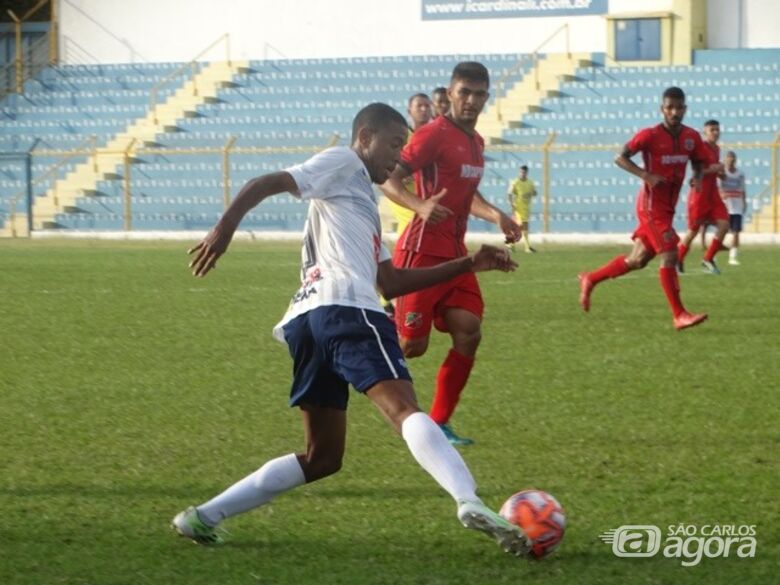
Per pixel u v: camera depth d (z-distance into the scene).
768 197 106.88
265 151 113.94
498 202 114.06
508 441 23.89
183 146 124.38
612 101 117.94
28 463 22.27
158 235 113.75
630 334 39.91
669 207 40.53
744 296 52.84
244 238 109.94
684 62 118.25
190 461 22.42
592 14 123.12
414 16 129.00
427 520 18.23
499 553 16.58
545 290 56.09
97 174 124.56
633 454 22.62
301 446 23.70
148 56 136.62
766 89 114.75
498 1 125.62
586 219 109.88
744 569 15.87
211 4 134.62
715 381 30.61
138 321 44.50
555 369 32.75
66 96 133.62
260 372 32.75
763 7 118.06
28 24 140.25
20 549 16.92
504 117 119.56
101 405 28.05
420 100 37.28
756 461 21.97
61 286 59.22
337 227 16.38
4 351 36.84
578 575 15.61
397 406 15.67
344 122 123.94
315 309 16.14
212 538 16.92
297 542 17.20
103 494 20.02
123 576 15.72
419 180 24.83
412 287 17.53
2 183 127.06
